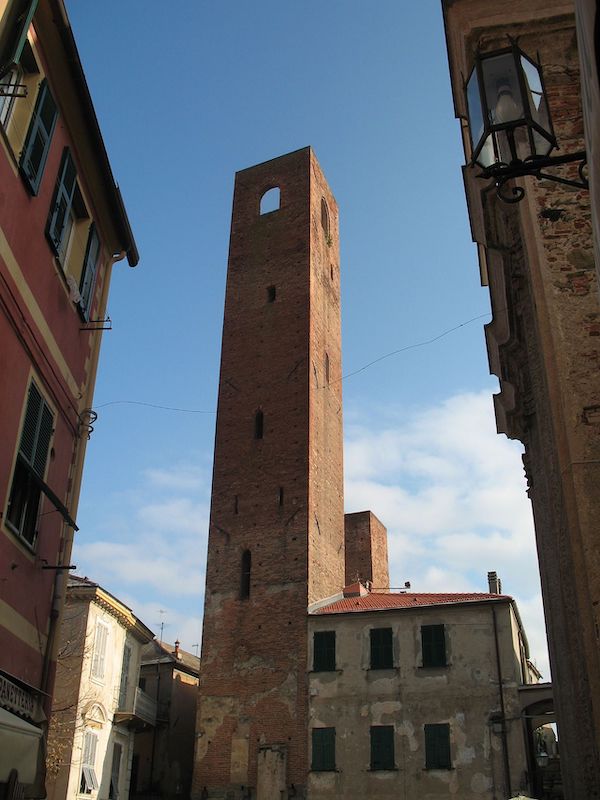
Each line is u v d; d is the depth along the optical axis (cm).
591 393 972
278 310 4728
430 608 3512
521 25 1243
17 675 1166
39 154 1249
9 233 1132
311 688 3541
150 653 4991
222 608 3966
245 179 5359
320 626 3678
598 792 953
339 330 5209
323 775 3341
